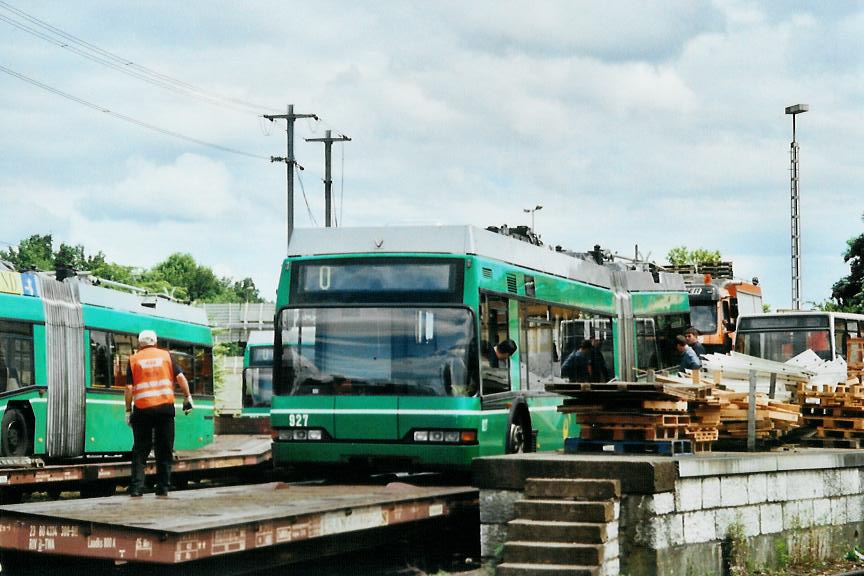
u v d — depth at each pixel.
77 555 11.06
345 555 14.27
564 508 11.86
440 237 16.28
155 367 14.80
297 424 16.23
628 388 13.40
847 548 15.95
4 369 20.53
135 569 11.61
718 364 17.47
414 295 16.16
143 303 26.25
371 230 16.50
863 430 17.73
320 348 16.36
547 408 18.80
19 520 11.50
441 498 14.34
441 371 15.90
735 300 44.00
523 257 18.33
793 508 14.72
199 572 11.24
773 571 14.02
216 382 59.28
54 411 21.88
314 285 16.55
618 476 12.05
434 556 15.56
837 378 19.75
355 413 16.03
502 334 17.03
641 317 24.19
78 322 22.98
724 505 13.23
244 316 60.44
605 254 24.84
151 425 14.80
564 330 19.91
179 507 12.54
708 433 14.96
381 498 13.60
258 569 11.77
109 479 22.55
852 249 51.09
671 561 12.16
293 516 11.60
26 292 21.42
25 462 20.11
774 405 16.53
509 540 11.88
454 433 15.73
